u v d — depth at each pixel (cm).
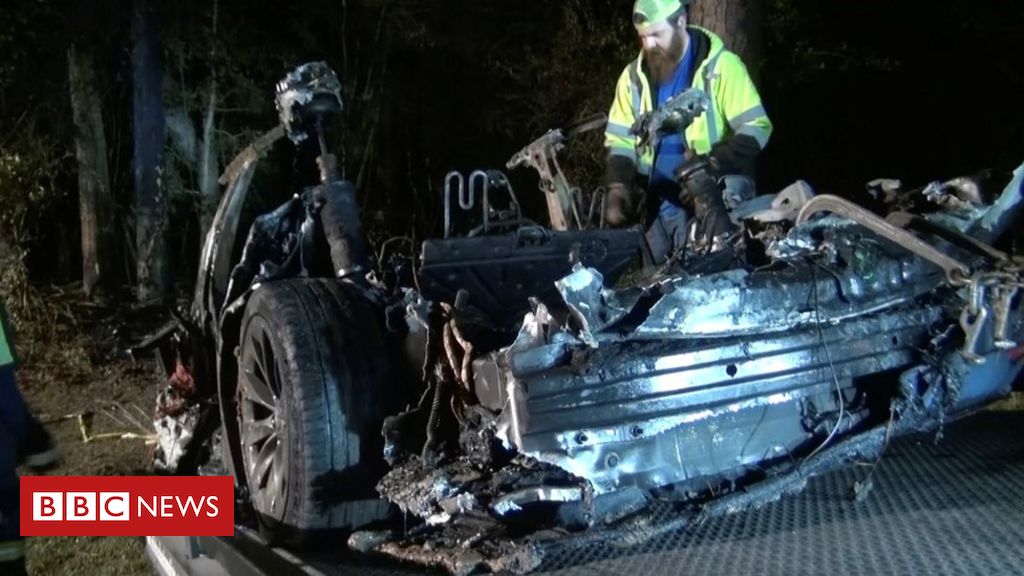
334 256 436
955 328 391
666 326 339
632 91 523
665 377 338
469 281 397
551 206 516
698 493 349
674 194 507
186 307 579
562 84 1329
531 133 1407
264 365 407
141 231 1465
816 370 365
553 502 336
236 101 1739
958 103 1239
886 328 381
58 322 1324
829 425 373
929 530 330
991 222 414
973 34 1221
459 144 1549
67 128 1689
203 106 1722
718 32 730
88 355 1202
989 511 347
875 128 1238
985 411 514
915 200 446
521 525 342
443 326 372
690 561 316
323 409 379
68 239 1842
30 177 1425
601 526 332
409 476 361
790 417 367
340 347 388
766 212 435
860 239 384
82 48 1581
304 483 379
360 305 404
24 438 373
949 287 398
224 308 457
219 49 1625
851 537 328
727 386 348
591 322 329
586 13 1309
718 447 350
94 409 1033
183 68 1661
